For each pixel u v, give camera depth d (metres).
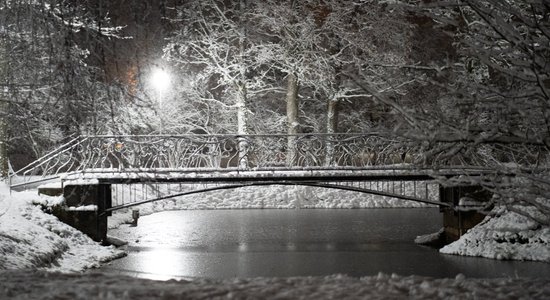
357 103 42.50
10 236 18.92
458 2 9.70
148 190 37.41
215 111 40.88
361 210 38.28
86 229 23.27
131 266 20.25
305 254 22.70
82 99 13.62
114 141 24.08
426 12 10.09
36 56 13.89
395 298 8.13
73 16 13.27
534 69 9.02
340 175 23.62
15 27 13.77
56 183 24.28
